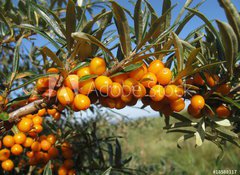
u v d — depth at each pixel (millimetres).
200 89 138
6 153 163
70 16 119
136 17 123
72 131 227
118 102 128
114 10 117
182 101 131
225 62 126
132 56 122
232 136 136
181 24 130
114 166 230
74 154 241
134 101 133
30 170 226
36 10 141
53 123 220
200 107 128
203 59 130
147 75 121
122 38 122
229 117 141
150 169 467
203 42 139
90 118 321
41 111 157
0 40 217
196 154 732
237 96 144
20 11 226
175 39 118
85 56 128
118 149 226
